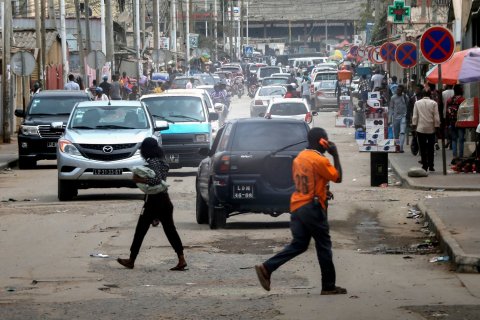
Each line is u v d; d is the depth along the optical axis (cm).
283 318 2275
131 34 18512
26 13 15262
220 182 3738
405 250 3334
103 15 12506
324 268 2556
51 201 4959
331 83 13162
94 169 4856
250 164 3731
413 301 2456
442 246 3278
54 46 12456
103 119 5159
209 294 2609
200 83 12456
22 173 6675
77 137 4947
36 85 10025
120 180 4872
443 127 5662
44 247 3456
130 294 2623
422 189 5088
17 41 11762
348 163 6931
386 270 2956
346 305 2409
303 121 3859
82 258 3225
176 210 4506
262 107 10844
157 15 15588
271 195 3725
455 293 2559
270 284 2648
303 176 2523
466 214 3841
